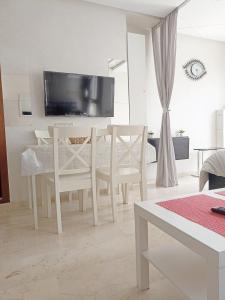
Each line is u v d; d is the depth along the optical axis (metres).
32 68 3.01
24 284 1.43
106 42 3.42
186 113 4.63
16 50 2.92
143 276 1.36
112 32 3.45
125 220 2.39
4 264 1.65
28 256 1.75
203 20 3.87
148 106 4.21
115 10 3.45
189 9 3.50
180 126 4.59
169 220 1.10
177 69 4.48
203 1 3.28
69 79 3.15
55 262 1.66
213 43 4.80
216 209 1.17
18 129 2.99
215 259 0.82
